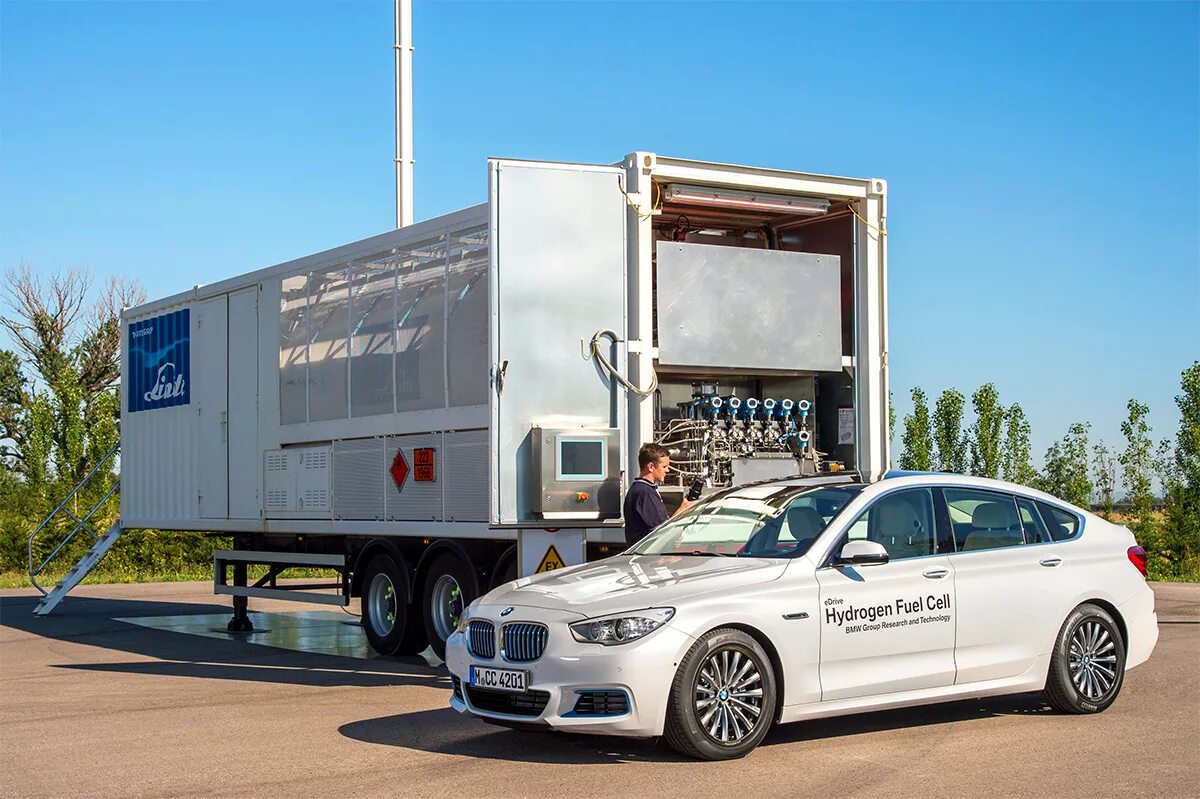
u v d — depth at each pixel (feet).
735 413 38.47
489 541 38.93
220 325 53.06
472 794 21.94
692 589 24.75
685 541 28.94
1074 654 29.04
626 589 25.12
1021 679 28.19
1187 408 98.32
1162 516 95.04
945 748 25.53
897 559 27.02
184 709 32.12
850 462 39.32
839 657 25.70
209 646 48.78
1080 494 95.61
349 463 44.96
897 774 23.17
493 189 33.86
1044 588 28.58
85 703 33.55
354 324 44.88
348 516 45.01
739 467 37.37
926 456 98.53
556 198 34.50
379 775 23.61
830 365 38.73
